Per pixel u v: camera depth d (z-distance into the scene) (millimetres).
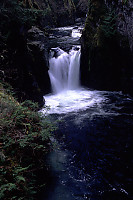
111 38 8469
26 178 2459
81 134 5301
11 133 2609
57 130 5551
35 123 3297
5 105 3006
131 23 7082
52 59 10070
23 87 6109
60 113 6832
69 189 3275
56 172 3676
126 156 4273
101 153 4426
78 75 10859
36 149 3010
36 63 7945
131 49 7531
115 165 3992
